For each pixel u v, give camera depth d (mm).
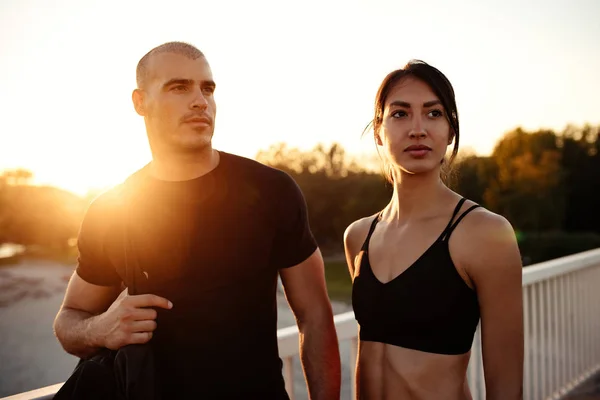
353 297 1754
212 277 1636
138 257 1660
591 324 4613
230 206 1678
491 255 1483
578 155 42844
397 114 1638
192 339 1604
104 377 1458
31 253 40969
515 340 1504
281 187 1758
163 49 1656
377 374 1646
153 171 1749
